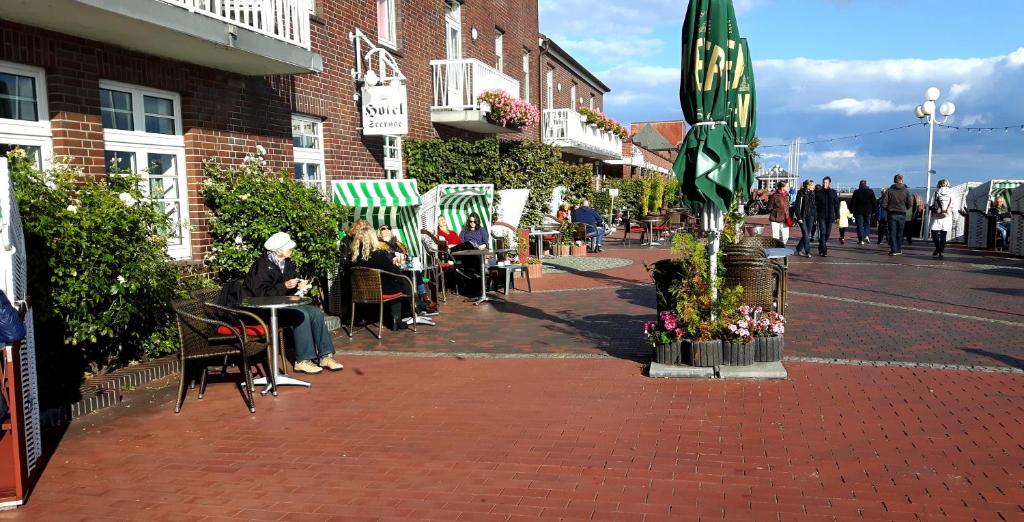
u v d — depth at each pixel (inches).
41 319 240.4
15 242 188.5
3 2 252.4
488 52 845.8
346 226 455.5
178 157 363.3
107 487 187.3
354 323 417.4
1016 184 928.9
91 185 273.6
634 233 1250.0
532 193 777.6
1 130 276.5
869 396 249.6
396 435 223.0
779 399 248.5
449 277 543.5
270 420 241.4
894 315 403.5
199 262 360.5
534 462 197.2
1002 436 207.9
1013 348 317.4
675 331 285.0
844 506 165.3
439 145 628.1
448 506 170.9
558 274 643.5
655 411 239.1
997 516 158.7
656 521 159.9
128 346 297.4
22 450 179.0
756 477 183.0
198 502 177.0
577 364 307.6
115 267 259.9
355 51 526.3
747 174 302.7
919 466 187.5
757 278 299.0
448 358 327.0
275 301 276.2
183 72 358.3
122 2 270.2
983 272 612.7
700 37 274.1
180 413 250.7
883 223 938.1
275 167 429.4
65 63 295.9
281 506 173.5
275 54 358.9
